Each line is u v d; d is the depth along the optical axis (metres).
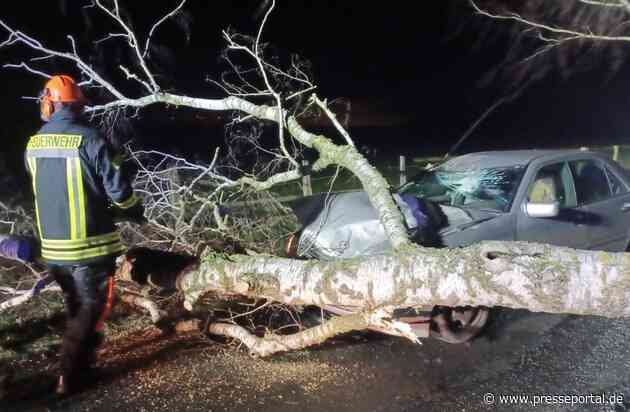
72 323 3.53
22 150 10.55
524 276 3.18
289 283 3.71
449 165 5.68
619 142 20.66
